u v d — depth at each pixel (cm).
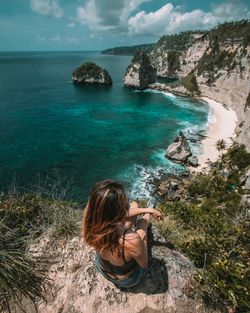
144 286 450
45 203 776
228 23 15888
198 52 19150
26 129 7538
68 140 6825
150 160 5650
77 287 473
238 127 7600
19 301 485
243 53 10894
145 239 430
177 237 742
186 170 5184
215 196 4047
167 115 9462
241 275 513
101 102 11562
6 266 483
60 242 594
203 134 7406
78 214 714
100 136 7194
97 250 379
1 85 15038
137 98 12494
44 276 516
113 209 340
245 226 873
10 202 747
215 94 11894
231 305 459
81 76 16712
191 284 473
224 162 5181
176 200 4116
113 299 437
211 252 654
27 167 5203
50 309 461
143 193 4384
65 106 10625
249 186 4162
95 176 4947
